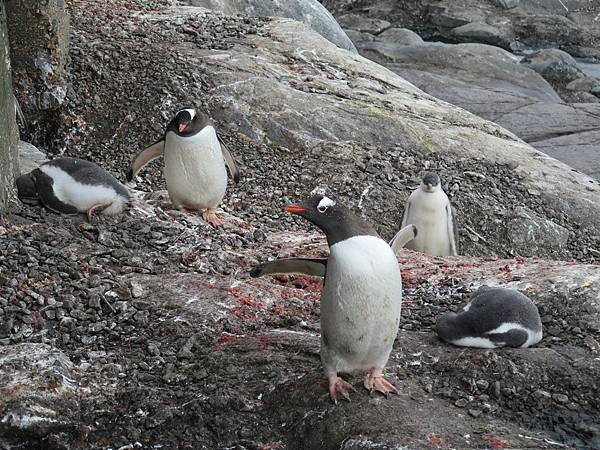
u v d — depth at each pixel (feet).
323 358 24.39
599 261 48.78
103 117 53.11
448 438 22.72
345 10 122.93
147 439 24.12
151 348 27.35
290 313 30.35
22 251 31.60
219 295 30.37
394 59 96.89
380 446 22.24
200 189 38.65
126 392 25.29
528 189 52.70
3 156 33.94
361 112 56.24
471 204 50.49
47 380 24.81
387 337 23.72
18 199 35.40
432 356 26.99
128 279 31.01
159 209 38.78
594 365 26.66
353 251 22.80
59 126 51.96
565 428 24.52
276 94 56.13
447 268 36.01
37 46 49.24
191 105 54.44
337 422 23.52
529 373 26.18
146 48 59.00
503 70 94.32
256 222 45.88
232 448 23.89
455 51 96.94
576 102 95.40
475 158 54.75
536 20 117.60
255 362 26.55
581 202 52.19
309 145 53.67
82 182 34.91
